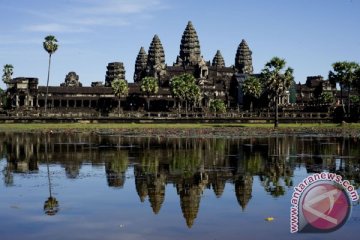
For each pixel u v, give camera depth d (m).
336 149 69.94
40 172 46.59
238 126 134.88
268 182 40.22
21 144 79.44
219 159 57.06
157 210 30.48
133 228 26.47
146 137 96.94
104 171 47.12
